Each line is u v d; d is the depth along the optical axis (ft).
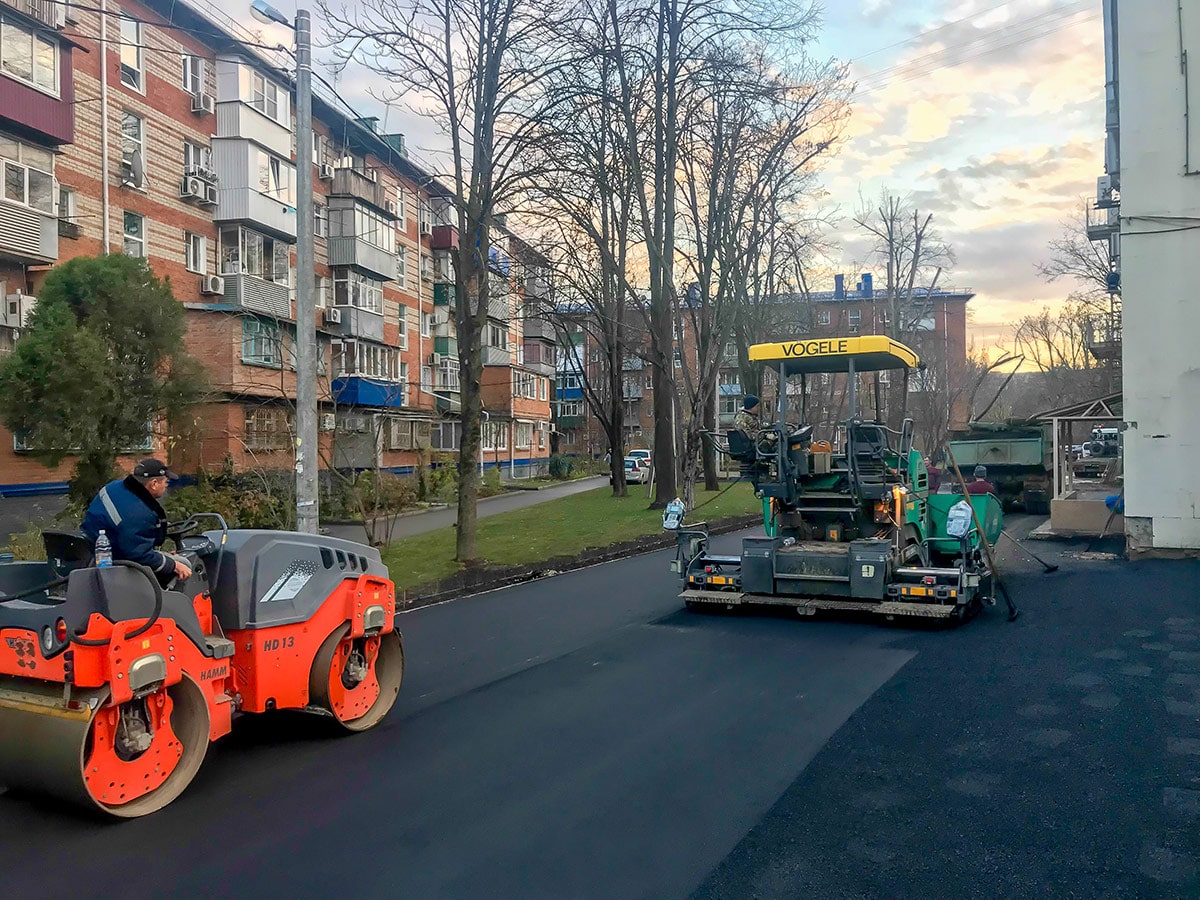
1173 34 42.29
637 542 58.54
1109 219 92.84
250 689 18.84
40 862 14.52
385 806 16.62
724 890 13.12
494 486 128.88
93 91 73.92
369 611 21.47
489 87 49.03
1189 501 42.80
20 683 16.51
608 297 94.12
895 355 32.24
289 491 60.08
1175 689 22.03
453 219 137.18
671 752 19.06
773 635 30.35
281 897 13.26
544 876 13.70
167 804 16.80
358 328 110.73
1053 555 46.75
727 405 145.59
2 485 65.57
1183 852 13.82
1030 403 248.73
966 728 19.88
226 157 88.22
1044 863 13.65
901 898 12.78
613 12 63.57
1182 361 42.73
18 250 63.67
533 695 23.95
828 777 17.33
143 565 16.38
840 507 33.78
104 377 48.47
